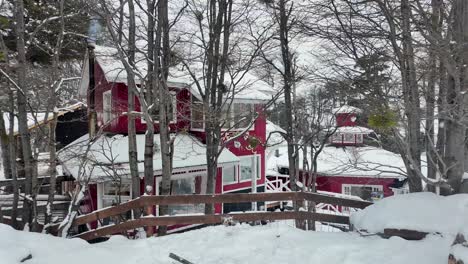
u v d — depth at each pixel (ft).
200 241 22.98
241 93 56.90
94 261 20.16
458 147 22.33
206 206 44.29
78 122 79.87
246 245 21.86
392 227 21.11
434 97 21.75
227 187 64.39
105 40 44.88
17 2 30.22
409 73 22.58
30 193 32.71
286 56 43.57
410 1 22.17
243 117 48.08
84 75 63.05
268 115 52.54
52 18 31.94
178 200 25.14
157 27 36.04
